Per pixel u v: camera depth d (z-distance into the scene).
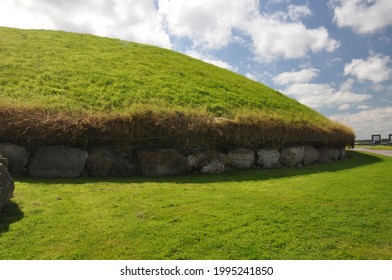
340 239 4.70
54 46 15.62
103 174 8.52
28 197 6.04
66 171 8.21
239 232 4.78
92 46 17.03
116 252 4.17
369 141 45.53
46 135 8.13
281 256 4.18
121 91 11.08
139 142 8.95
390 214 5.74
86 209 5.54
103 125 8.50
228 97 12.84
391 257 4.23
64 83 11.11
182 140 9.20
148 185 7.39
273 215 5.49
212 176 8.86
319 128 12.45
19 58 12.83
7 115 8.02
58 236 4.53
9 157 7.93
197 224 5.01
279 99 15.97
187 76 14.54
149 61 15.77
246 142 10.10
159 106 9.96
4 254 4.07
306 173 9.59
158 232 4.70
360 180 8.52
